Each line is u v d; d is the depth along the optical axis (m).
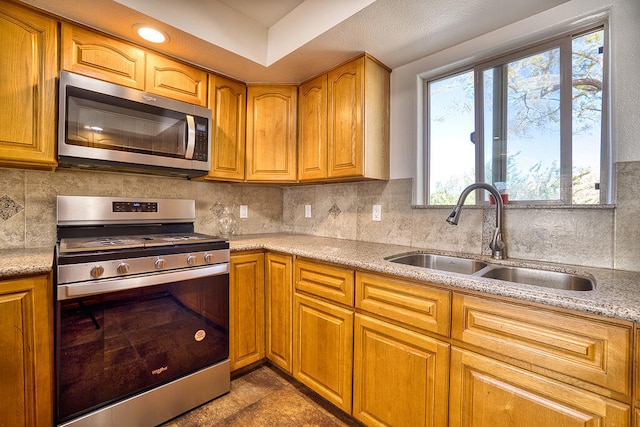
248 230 2.63
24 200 1.65
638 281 1.09
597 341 0.86
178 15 1.58
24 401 1.21
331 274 1.62
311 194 2.62
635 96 1.25
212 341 1.74
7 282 1.17
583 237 1.36
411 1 1.39
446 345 1.17
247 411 1.66
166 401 1.55
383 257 1.57
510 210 1.56
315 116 2.15
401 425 1.31
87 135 1.51
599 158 1.38
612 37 1.31
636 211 1.24
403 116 2.02
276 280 1.97
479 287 1.05
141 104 1.68
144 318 1.48
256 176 2.26
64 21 1.49
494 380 1.05
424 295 1.24
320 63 1.99
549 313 0.94
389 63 2.00
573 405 0.89
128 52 1.68
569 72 1.46
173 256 1.55
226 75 2.13
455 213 1.51
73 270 1.27
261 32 1.98
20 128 1.38
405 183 2.00
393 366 1.34
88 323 1.33
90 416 1.33
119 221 1.87
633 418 0.80
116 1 1.38
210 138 1.97
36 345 1.23
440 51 1.84
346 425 1.56
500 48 1.64
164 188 2.13
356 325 1.50
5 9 1.35
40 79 1.43
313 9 1.70
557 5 1.43
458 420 1.13
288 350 1.89
